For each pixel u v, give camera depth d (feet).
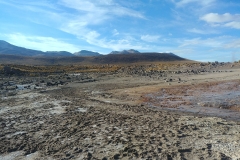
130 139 34.42
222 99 62.69
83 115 50.70
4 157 30.66
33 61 526.16
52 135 38.11
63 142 34.78
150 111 53.93
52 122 45.91
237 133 35.42
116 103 65.92
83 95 83.25
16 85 117.50
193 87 85.20
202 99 64.80
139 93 81.20
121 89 94.12
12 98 78.74
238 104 56.90
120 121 44.62
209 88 80.64
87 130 39.83
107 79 139.74
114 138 35.14
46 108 59.72
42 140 36.09
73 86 112.06
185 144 31.60
